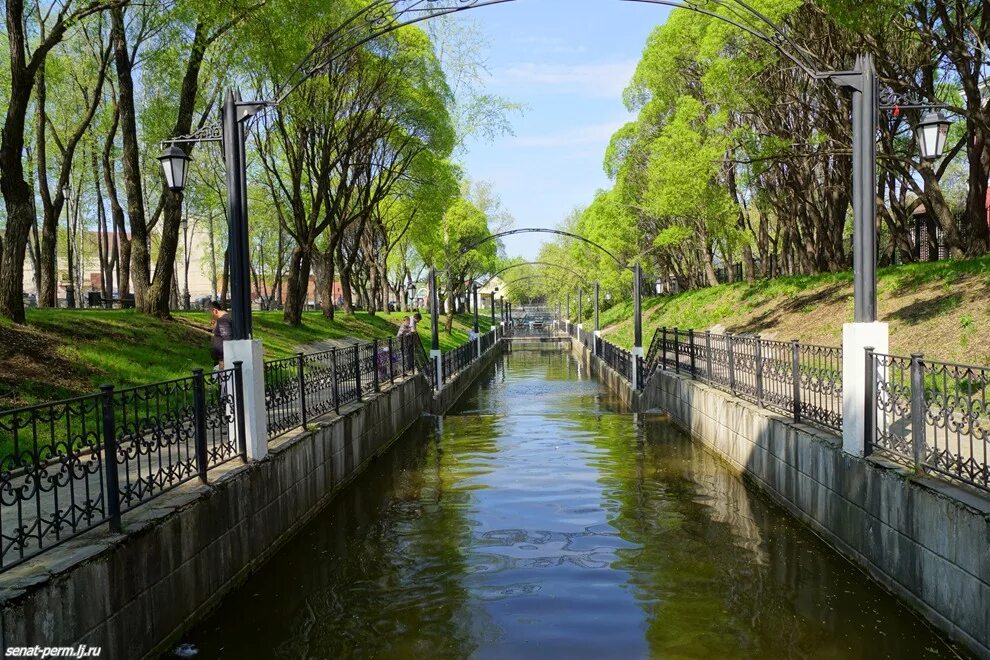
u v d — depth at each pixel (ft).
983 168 49.65
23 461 12.71
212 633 16.71
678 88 69.82
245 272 23.22
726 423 34.86
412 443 43.34
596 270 138.51
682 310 103.35
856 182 21.48
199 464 19.13
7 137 35.53
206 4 36.27
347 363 35.94
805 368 26.84
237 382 22.15
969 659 14.52
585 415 54.39
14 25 34.83
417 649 15.62
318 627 16.92
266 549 21.95
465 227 130.82
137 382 35.76
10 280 36.45
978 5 41.57
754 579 19.40
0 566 12.04
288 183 94.43
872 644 15.48
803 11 47.83
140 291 52.60
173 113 52.54
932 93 48.03
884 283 53.26
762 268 99.55
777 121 61.67
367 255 143.02
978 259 46.32
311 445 27.02
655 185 69.82
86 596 13.00
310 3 41.57
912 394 17.89
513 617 17.16
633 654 15.16
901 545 17.52
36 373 31.78
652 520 25.18
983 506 14.64
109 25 51.24
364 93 66.95
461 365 81.82
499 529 24.43
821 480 22.75
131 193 51.98
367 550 22.66
